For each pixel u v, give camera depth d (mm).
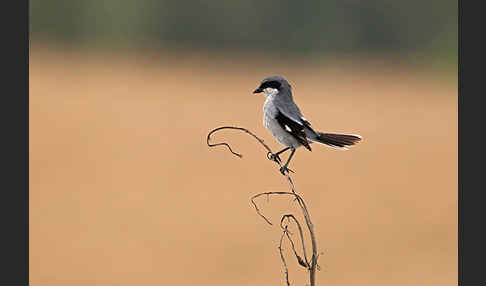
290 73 40344
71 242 11227
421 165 17438
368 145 19953
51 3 42250
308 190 14289
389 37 42219
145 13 43344
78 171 15352
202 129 20938
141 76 36250
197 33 43375
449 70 41188
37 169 15375
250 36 42438
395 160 17984
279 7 42031
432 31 41812
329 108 27078
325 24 41719
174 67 41188
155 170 15711
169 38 43812
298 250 10625
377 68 42031
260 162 16594
